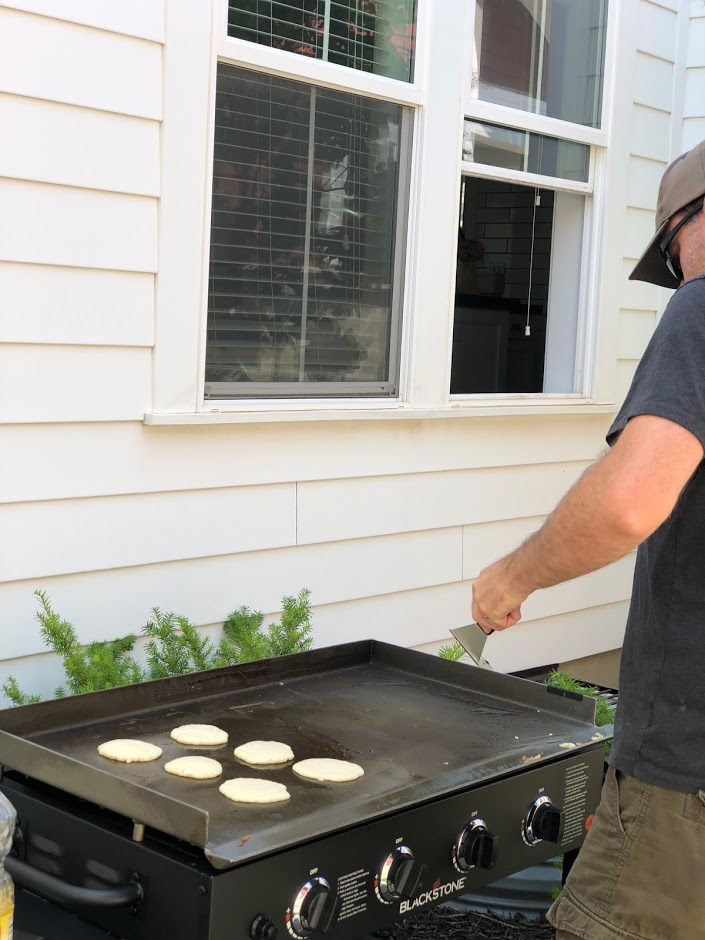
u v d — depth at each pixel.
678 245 1.80
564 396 4.42
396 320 3.70
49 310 2.80
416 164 3.65
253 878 1.64
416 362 3.73
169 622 2.98
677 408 1.44
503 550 4.24
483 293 4.09
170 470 3.12
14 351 2.76
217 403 3.21
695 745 1.59
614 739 1.71
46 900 2.03
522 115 4.02
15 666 2.86
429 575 3.96
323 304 3.49
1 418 2.75
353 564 3.69
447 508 3.98
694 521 1.58
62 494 2.89
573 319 4.46
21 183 2.72
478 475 4.09
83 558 2.96
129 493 3.04
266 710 2.35
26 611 2.87
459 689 2.58
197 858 1.66
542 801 2.14
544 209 4.29
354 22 3.42
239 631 3.21
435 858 1.92
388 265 3.66
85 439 2.92
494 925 2.82
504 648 4.34
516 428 4.21
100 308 2.89
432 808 1.91
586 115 4.34
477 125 3.91
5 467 2.78
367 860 1.80
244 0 3.13
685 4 4.71
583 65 4.29
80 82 2.78
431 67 3.62
